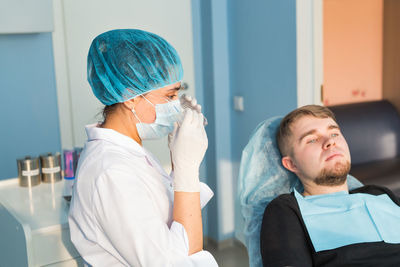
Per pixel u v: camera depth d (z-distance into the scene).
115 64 1.06
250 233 1.65
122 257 1.01
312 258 1.46
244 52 2.87
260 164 1.77
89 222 1.01
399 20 3.73
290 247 1.41
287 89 2.57
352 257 1.41
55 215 1.59
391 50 3.81
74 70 2.71
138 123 1.10
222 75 3.00
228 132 3.07
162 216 1.07
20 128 2.68
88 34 2.71
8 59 2.59
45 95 2.70
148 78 1.06
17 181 1.98
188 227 1.02
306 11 2.44
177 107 1.11
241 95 2.95
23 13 2.35
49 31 2.44
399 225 1.52
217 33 2.95
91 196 0.99
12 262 1.61
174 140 1.04
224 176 3.09
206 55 3.01
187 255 0.99
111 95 1.08
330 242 1.46
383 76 3.88
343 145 1.63
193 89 3.06
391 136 3.51
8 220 1.59
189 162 1.03
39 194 1.82
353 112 3.46
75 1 2.65
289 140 1.68
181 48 2.98
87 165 1.03
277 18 2.58
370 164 3.31
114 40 1.09
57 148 2.78
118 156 1.03
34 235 1.46
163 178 1.13
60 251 1.51
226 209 3.12
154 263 0.93
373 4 3.81
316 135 1.64
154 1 2.86
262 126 1.81
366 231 1.49
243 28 2.84
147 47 1.07
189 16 2.99
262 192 1.73
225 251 3.08
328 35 3.67
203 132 1.05
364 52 3.83
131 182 0.99
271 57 2.66
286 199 1.55
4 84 2.61
